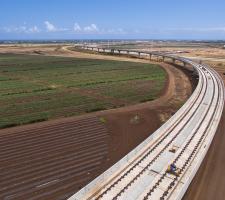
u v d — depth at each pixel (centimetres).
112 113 4916
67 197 2433
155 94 6594
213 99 5838
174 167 2591
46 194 2475
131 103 5738
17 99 6075
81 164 3031
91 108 5316
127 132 3991
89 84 7788
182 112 4644
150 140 3269
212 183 2578
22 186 2595
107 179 2439
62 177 2761
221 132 3912
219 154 3194
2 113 5003
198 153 3044
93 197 2188
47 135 3841
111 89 7162
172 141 3378
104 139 3725
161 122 4447
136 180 2466
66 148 3431
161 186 2380
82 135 3859
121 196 2230
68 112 5056
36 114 4941
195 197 2366
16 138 3719
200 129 3881
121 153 3303
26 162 3055
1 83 7875
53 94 6569
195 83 7988
